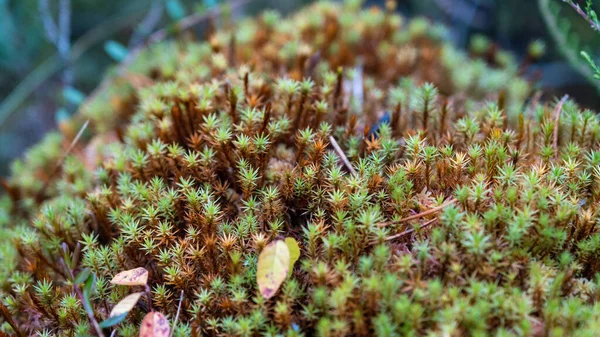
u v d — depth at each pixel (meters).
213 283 0.27
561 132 0.33
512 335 0.24
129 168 0.33
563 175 0.29
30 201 0.39
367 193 0.29
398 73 0.43
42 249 0.33
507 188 0.28
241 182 0.31
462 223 0.26
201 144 0.33
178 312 0.27
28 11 0.65
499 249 0.26
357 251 0.27
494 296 0.25
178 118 0.34
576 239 0.28
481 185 0.27
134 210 0.31
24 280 0.31
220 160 0.32
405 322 0.24
